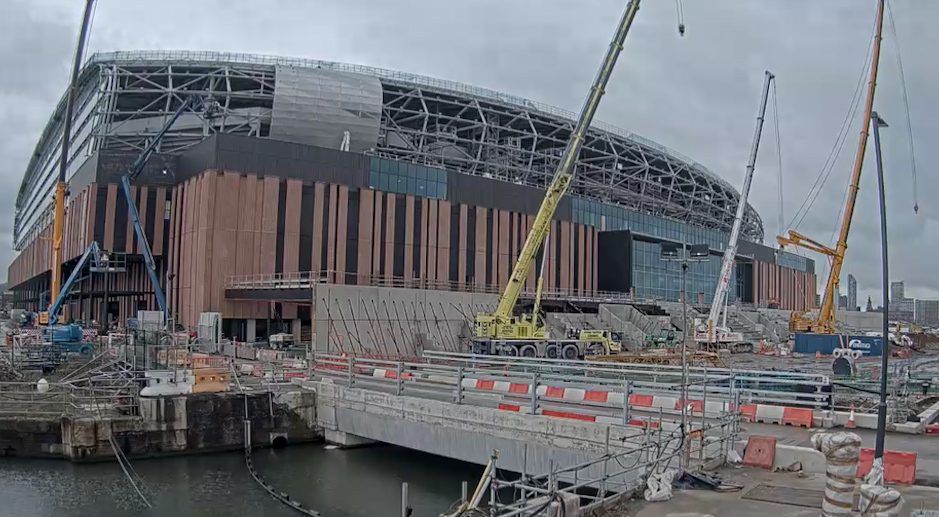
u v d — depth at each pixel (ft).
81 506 73.41
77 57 186.09
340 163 228.84
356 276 227.40
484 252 262.47
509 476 76.79
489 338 166.61
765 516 39.86
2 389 106.01
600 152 366.43
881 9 245.04
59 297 189.16
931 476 48.47
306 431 99.81
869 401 80.59
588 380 73.97
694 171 433.48
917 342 333.62
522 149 339.98
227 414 95.25
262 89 288.10
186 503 74.38
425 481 81.05
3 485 79.82
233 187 211.00
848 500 34.60
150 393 93.66
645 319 270.26
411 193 243.81
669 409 69.97
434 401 81.25
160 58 289.94
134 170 232.94
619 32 168.96
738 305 365.20
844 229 258.16
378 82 299.79
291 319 214.48
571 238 302.66
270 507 73.26
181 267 226.38
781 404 82.64
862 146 252.62
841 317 417.08
